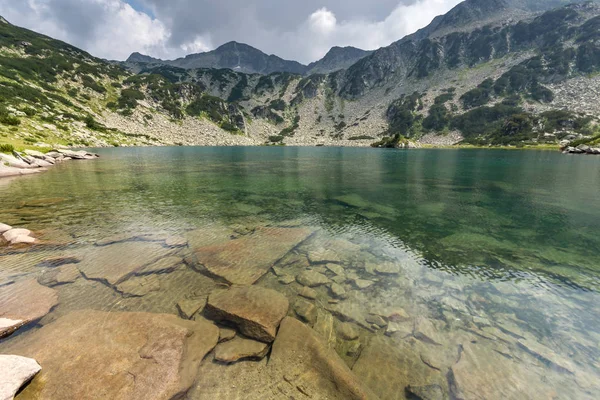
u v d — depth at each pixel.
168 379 5.99
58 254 12.95
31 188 29.27
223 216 20.50
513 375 6.61
